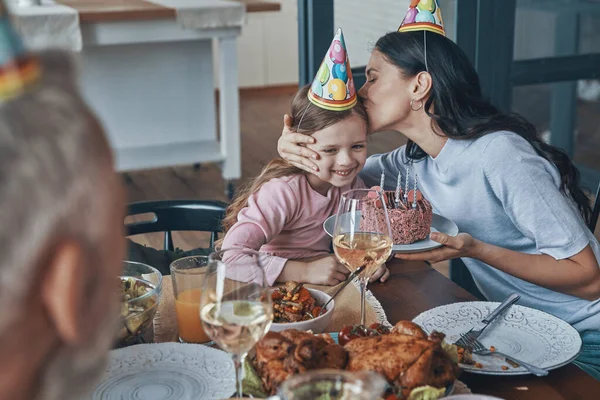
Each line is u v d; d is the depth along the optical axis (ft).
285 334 2.96
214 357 3.27
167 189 13.88
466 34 9.39
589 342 4.85
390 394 2.74
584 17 10.27
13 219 1.28
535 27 9.89
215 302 2.72
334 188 5.23
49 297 1.38
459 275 8.44
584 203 5.36
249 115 19.52
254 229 4.83
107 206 1.42
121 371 3.18
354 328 3.19
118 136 13.71
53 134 1.32
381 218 3.61
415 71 4.89
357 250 3.53
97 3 11.86
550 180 4.81
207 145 13.85
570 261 4.65
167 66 13.61
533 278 4.66
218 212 5.55
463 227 5.26
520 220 4.80
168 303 4.03
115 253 1.50
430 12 4.95
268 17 21.65
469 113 5.00
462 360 3.33
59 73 1.44
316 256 5.02
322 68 4.76
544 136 11.03
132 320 3.36
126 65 13.35
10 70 1.32
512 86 10.11
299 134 4.90
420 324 3.73
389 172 5.74
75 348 1.51
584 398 3.12
